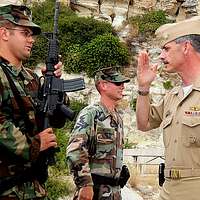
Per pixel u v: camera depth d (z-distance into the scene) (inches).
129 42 900.0
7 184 161.0
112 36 857.5
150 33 910.4
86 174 217.3
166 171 168.6
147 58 186.1
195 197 161.5
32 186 165.8
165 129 171.0
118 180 228.8
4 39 169.9
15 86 165.5
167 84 831.7
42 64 835.4
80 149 219.0
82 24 884.6
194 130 160.7
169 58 168.7
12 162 162.1
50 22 896.3
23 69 177.0
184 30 166.6
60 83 185.2
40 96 179.5
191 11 975.0
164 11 989.2
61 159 517.7
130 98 805.9
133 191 475.2
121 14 981.8
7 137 157.3
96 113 226.2
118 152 230.8
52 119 183.8
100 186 223.5
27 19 172.4
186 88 167.9
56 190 444.1
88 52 842.2
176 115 167.0
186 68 167.8
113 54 842.8
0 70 163.6
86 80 831.1
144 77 184.7
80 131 221.3
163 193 170.7
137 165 552.1
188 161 162.4
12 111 163.3
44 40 837.8
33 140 162.7
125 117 787.4
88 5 984.9
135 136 757.9
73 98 800.3
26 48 172.1
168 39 168.9
